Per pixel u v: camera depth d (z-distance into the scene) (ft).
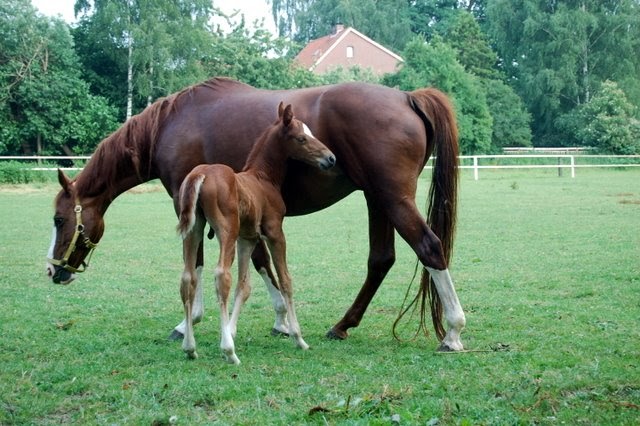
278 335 21.71
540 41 177.06
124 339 21.03
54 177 91.35
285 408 14.52
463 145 139.33
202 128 21.67
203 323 23.54
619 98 146.92
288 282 19.75
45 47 116.47
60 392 15.85
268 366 17.75
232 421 13.84
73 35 131.95
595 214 55.31
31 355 19.11
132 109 134.21
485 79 167.32
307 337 21.57
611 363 17.17
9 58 115.96
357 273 33.09
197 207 17.74
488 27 211.61
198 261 20.86
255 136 20.95
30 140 119.14
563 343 19.48
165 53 125.29
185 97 22.34
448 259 20.10
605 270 31.65
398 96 20.08
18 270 33.88
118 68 132.87
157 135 22.29
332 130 20.03
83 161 111.65
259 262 21.74
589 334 20.49
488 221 52.08
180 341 20.88
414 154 19.52
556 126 169.37
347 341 20.92
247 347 20.07
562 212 57.06
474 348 19.29
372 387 15.76
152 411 14.42
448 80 139.03
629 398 14.65
